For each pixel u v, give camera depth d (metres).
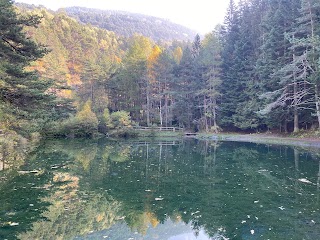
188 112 44.44
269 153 18.47
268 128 35.50
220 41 49.44
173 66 46.53
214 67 41.31
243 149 21.50
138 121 44.53
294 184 9.70
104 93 47.53
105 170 12.66
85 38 86.56
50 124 24.84
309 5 23.55
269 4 37.44
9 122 15.60
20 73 13.89
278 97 27.17
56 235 5.56
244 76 38.75
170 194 8.63
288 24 29.36
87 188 9.37
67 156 17.27
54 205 7.52
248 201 7.82
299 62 24.92
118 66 52.16
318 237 5.44
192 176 11.32
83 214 6.86
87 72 47.97
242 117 36.06
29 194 8.54
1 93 13.74
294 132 28.38
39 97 14.48
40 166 13.47
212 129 40.78
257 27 39.66
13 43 15.84
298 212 6.86
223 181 10.32
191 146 24.83
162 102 52.12
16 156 15.95
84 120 35.22
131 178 10.99
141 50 45.88
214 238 5.48
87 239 5.41
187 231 5.84
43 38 65.38
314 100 26.05
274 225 6.07
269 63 30.05
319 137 24.42
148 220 6.51
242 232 5.74
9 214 6.79
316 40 21.12
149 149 22.19
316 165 13.36
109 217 6.65
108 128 37.34
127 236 5.55
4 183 9.92
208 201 7.88
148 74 44.22
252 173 11.77
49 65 49.28
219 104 42.31
